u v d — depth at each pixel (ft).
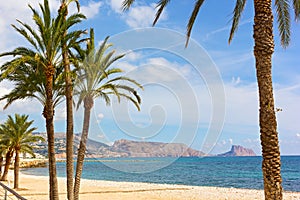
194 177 169.89
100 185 104.99
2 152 98.32
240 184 133.49
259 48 24.25
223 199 71.77
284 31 32.37
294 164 331.57
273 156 23.36
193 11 27.12
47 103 38.58
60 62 38.45
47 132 39.06
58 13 37.81
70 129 38.52
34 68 39.50
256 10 24.77
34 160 239.91
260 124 24.02
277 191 23.08
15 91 40.42
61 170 200.64
